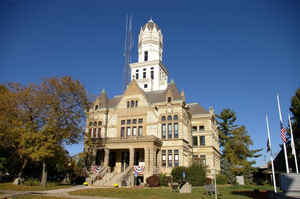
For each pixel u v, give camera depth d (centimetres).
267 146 3253
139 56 8994
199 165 4697
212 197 2811
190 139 5891
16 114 4009
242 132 6856
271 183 5731
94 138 5181
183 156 5088
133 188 3753
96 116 5853
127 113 5625
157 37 9069
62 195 2909
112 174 4678
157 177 4338
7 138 4078
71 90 4194
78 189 3550
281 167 6153
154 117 5381
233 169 6131
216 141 6888
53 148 3941
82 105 4347
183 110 5422
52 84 4103
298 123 5166
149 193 3170
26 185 3944
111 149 5256
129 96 5741
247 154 6700
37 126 4100
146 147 4709
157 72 8619
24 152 3788
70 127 4147
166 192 3291
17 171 4853
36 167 5081
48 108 4059
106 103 6053
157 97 5791
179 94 5666
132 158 4747
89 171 4978
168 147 5122
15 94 3981
